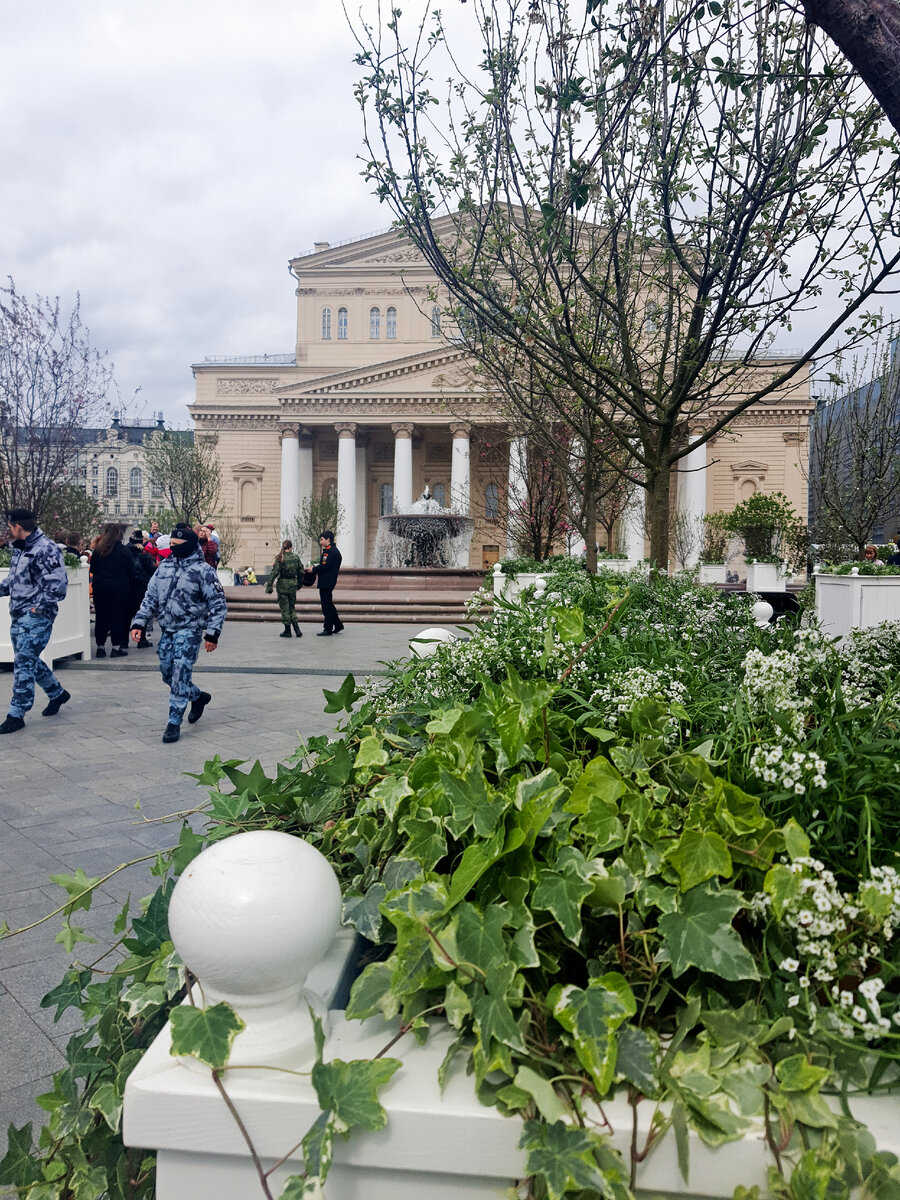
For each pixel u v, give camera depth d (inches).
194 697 283.1
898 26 70.9
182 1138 36.6
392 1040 39.9
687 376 227.6
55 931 130.2
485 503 2052.2
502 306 229.6
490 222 231.9
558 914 40.1
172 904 38.8
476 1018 36.5
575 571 504.4
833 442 725.3
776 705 61.6
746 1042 37.1
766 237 193.9
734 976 37.4
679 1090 34.6
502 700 55.8
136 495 3120.1
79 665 429.4
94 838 172.4
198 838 61.2
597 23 171.0
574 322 274.2
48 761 236.1
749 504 1288.1
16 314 615.5
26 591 277.4
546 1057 37.4
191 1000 42.6
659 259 256.7
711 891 40.1
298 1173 36.0
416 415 1941.4
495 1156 34.7
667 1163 34.0
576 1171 31.9
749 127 190.7
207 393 2162.9
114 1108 47.6
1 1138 83.8
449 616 784.9
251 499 2148.1
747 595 241.4
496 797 45.5
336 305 2139.5
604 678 85.0
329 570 619.2
